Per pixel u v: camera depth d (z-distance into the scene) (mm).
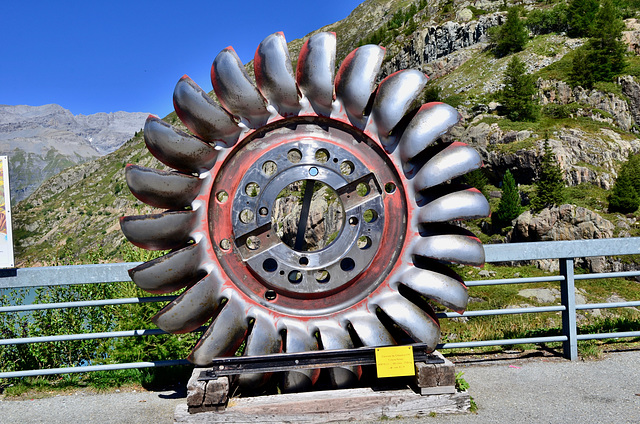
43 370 3996
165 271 3209
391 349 3260
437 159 3367
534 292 25719
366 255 3340
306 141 3350
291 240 45156
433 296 3328
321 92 3258
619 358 4359
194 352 3209
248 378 3346
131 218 3191
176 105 3309
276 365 3205
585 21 81000
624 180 40031
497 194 50812
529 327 5691
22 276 4016
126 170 3262
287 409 3227
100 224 194375
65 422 3451
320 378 3695
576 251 4273
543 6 95562
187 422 3205
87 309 5359
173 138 3205
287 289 3287
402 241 3422
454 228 3553
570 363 4277
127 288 5176
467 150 3385
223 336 3234
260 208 3312
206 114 3205
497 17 93125
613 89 56969
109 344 5191
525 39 85062
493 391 3697
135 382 4254
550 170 43688
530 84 62719
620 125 54188
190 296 3205
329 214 40656
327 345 3268
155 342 4812
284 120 3365
